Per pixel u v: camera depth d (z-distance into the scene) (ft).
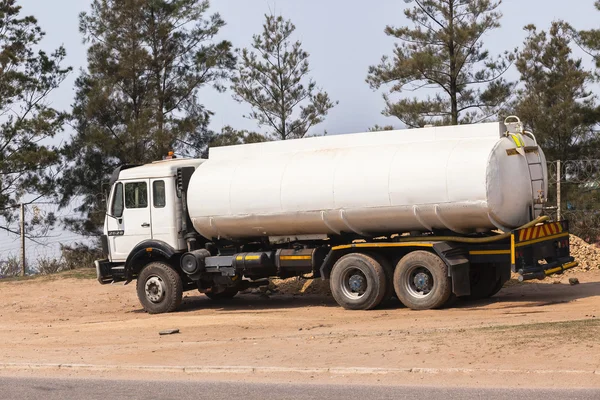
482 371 36.14
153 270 69.56
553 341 40.75
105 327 60.54
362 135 63.16
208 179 67.31
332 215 62.34
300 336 49.52
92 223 129.29
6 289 93.66
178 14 135.95
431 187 58.39
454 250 59.72
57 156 131.44
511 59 128.26
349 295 62.39
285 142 66.33
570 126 118.93
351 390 34.30
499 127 58.90
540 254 59.72
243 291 81.41
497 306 59.93
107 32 134.21
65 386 38.04
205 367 40.42
